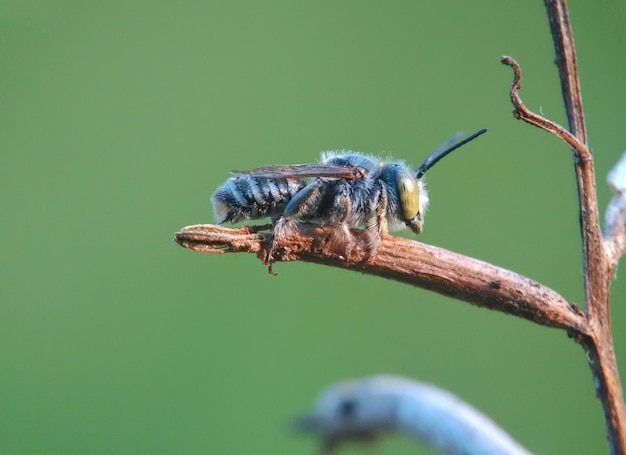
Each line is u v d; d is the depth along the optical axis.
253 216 0.11
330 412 0.10
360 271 0.10
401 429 0.10
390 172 0.11
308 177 0.11
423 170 0.11
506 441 0.10
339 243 0.09
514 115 0.09
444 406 0.10
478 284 0.09
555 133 0.09
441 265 0.09
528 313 0.09
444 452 0.10
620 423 0.09
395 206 0.11
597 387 0.09
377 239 0.09
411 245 0.09
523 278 0.09
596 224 0.09
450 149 0.11
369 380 0.10
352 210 0.11
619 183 0.09
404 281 0.09
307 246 0.10
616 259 0.09
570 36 0.09
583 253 0.09
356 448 0.10
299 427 0.10
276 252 0.10
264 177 0.11
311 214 0.11
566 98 0.09
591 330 0.09
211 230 0.10
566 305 0.09
